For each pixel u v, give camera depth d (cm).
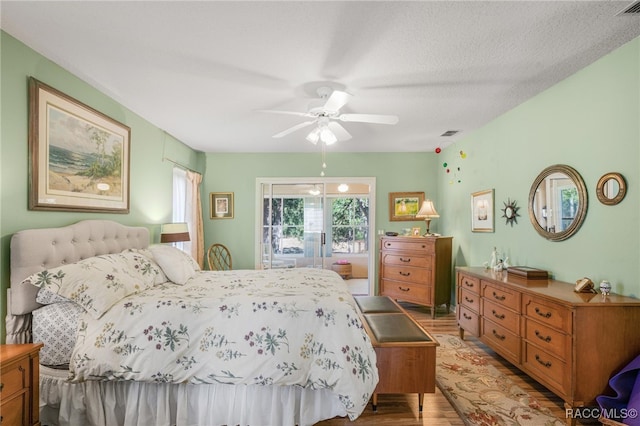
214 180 510
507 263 320
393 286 450
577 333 185
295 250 519
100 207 263
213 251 504
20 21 174
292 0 156
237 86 256
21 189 195
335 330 189
